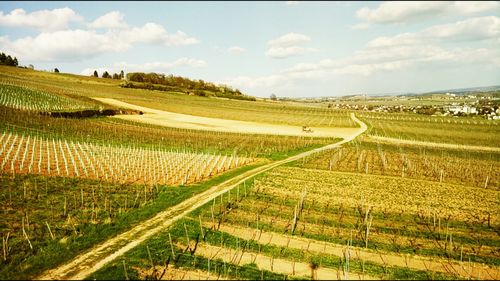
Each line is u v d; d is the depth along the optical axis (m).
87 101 88.12
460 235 21.88
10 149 33.50
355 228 22.55
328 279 16.78
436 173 39.22
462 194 30.55
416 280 16.89
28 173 29.17
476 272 17.72
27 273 16.16
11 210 22.11
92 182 29.23
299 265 18.02
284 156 48.88
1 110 54.53
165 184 31.25
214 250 19.34
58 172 30.23
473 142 71.19
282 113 121.44
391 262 18.52
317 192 30.03
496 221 24.19
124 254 18.25
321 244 20.31
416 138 74.81
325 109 146.25
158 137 56.38
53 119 56.78
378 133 81.56
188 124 77.38
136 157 40.72
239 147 54.38
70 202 24.39
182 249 19.30
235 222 23.03
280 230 21.95
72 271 16.55
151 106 102.69
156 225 22.28
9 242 18.36
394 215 24.94
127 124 67.00
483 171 41.22
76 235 19.91
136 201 26.08
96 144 45.16
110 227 21.39
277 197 28.34
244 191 29.69
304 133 76.19
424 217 24.69
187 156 43.84
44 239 19.11
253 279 16.61
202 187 31.20
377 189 31.52
